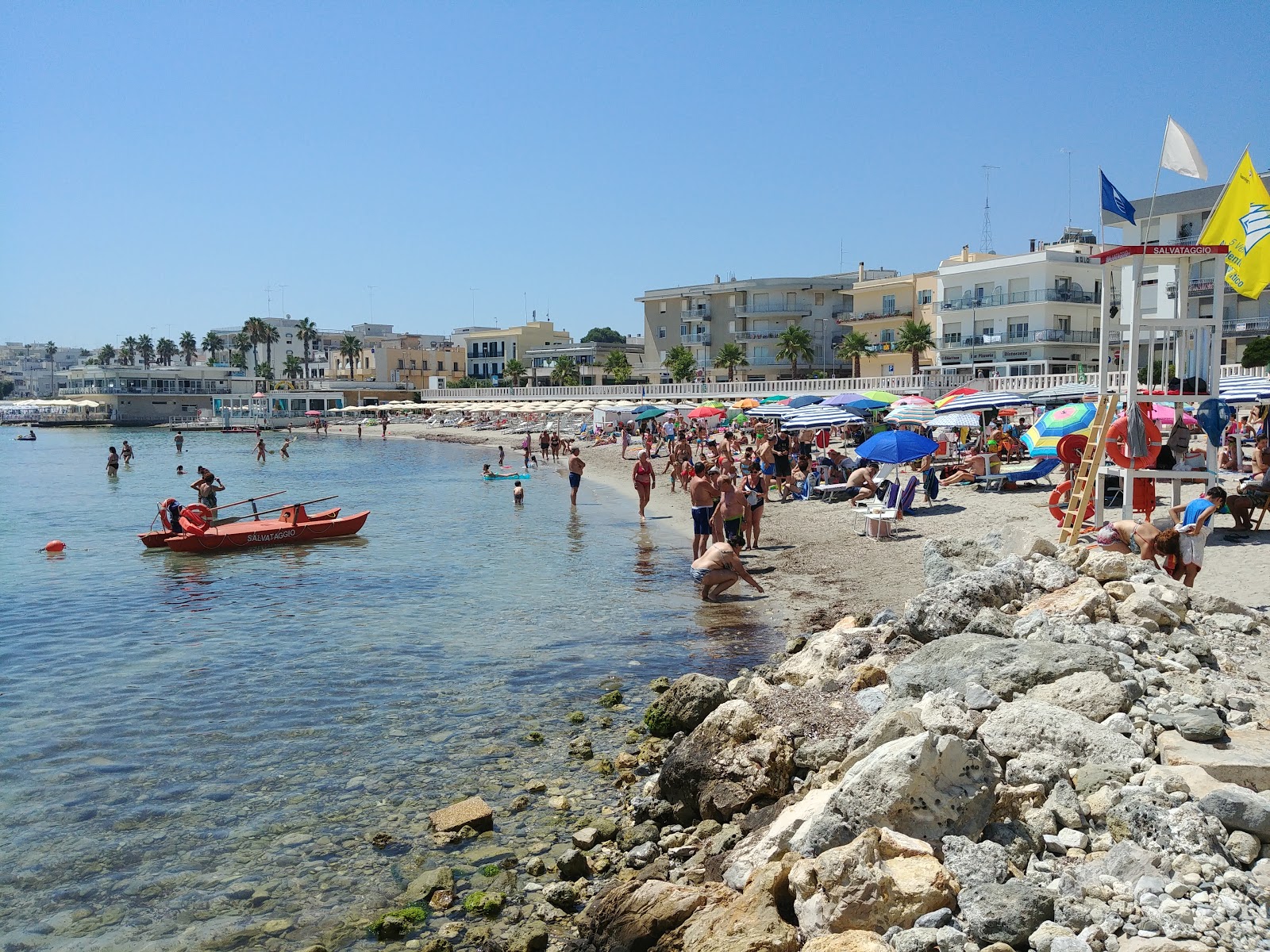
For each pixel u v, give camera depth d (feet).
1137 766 19.39
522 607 49.29
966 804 17.76
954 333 228.63
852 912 15.53
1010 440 101.50
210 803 25.50
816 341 287.07
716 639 41.52
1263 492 49.11
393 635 43.52
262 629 45.24
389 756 28.63
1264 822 16.60
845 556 58.13
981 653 25.72
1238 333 172.24
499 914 19.76
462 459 188.03
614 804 24.88
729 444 126.41
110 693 35.09
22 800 25.79
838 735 24.75
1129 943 14.16
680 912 17.40
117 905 20.48
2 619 48.08
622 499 103.45
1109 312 48.57
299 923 19.63
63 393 417.28
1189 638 27.43
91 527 87.66
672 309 323.16
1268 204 44.91
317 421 318.45
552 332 407.03
